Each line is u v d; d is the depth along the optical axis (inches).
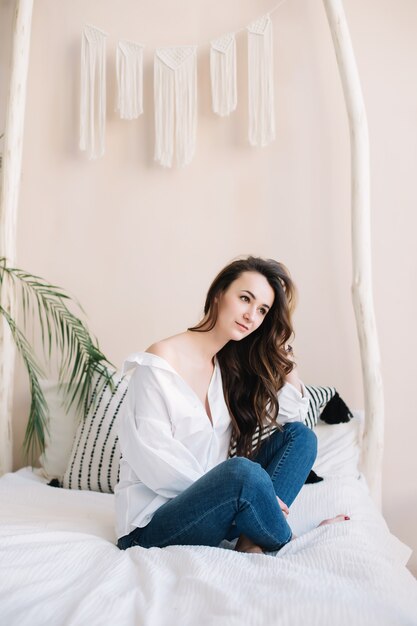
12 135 105.4
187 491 61.4
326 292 105.3
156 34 110.0
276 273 71.6
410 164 104.1
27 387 111.7
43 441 101.4
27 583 50.8
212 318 71.1
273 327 72.8
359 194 98.7
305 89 106.6
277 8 107.3
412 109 104.2
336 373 104.7
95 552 57.7
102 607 47.4
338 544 59.1
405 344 103.3
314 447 71.4
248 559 55.6
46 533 59.7
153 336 109.9
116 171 110.9
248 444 72.1
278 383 73.9
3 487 89.3
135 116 106.9
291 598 47.5
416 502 102.3
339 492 78.5
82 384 103.4
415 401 102.7
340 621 45.0
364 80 105.3
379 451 97.3
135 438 63.7
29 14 106.9
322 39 106.2
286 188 106.8
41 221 112.4
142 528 63.7
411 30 104.5
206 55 108.5
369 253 99.1
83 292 111.3
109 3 111.3
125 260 110.5
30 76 113.0
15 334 106.3
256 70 104.3
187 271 109.1
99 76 108.1
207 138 108.8
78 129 111.8
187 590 49.4
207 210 108.7
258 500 59.8
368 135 101.4
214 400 71.2
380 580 50.9
